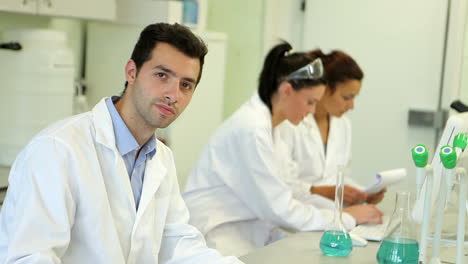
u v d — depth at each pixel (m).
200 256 1.92
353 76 2.96
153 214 1.84
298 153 3.12
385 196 3.15
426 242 1.82
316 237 2.41
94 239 1.68
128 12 3.78
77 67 3.94
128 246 1.77
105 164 1.74
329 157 3.21
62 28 3.82
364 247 2.26
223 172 2.68
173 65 1.70
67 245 1.60
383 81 4.15
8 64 3.24
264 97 2.69
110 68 3.88
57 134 1.66
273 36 4.39
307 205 2.60
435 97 4.01
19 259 1.50
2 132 3.28
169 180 1.95
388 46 4.12
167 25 1.75
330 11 4.27
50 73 3.24
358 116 4.24
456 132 2.09
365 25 4.18
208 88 3.95
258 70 4.42
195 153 3.93
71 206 1.62
